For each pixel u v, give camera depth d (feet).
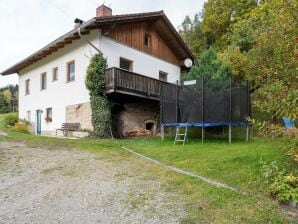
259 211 12.36
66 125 49.80
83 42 47.14
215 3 79.10
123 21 46.65
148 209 13.42
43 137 40.55
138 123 50.42
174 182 17.25
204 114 31.96
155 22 54.54
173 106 34.73
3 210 13.67
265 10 17.12
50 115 56.44
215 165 19.75
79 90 47.73
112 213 13.08
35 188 17.06
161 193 15.58
